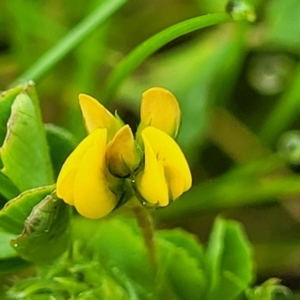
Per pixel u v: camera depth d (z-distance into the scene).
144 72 0.16
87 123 0.09
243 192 0.14
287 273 0.14
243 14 0.11
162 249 0.11
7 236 0.10
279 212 0.15
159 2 0.17
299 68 0.15
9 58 0.16
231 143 0.15
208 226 0.14
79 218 0.11
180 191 0.09
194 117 0.15
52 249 0.10
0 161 0.10
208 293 0.11
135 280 0.11
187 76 0.15
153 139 0.09
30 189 0.10
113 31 0.16
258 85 0.16
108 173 0.09
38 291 0.10
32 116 0.10
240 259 0.11
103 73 0.16
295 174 0.15
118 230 0.11
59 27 0.16
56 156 0.11
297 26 0.15
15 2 0.15
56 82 0.15
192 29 0.11
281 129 0.15
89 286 0.10
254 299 0.11
